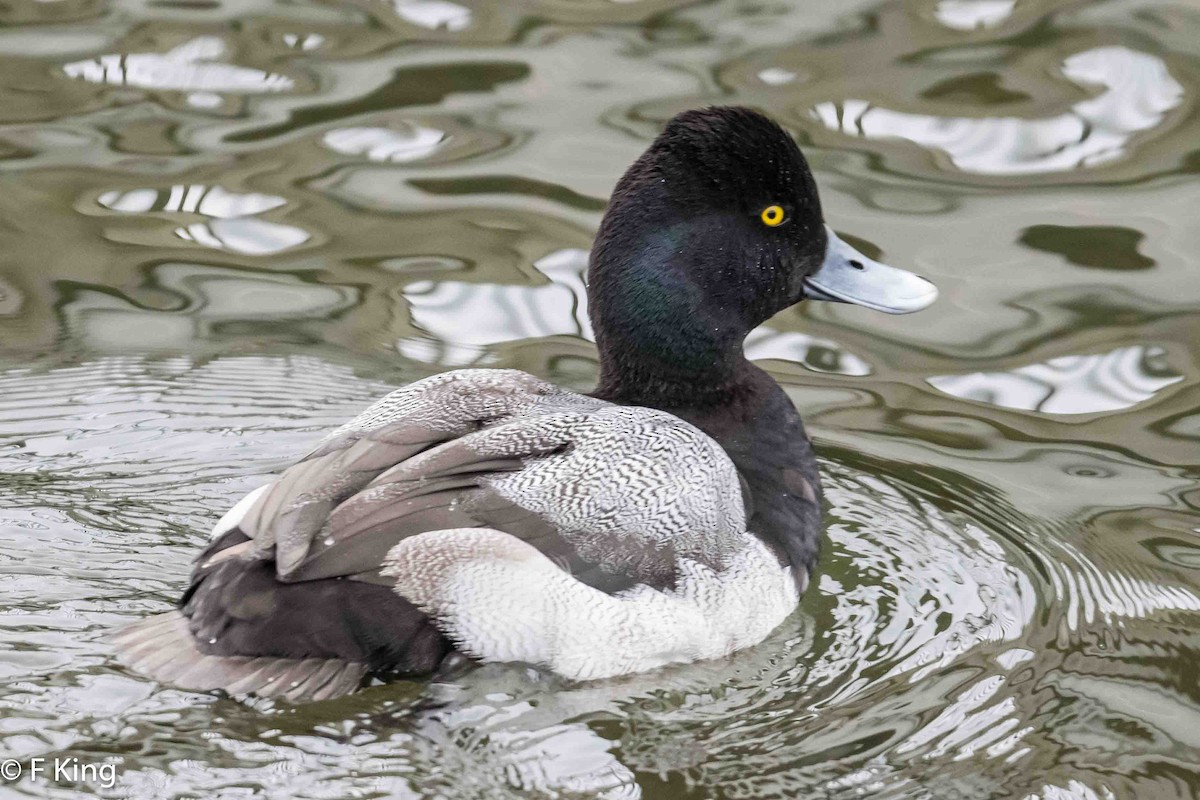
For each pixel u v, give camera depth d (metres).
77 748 7.52
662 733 8.12
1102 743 8.23
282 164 13.66
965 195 13.14
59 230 12.90
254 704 7.77
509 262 12.64
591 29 15.35
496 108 14.23
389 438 8.46
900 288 10.10
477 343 11.90
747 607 8.78
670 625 8.45
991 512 10.31
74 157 13.68
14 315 11.92
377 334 11.93
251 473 10.30
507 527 8.19
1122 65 14.47
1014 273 12.41
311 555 7.86
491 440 8.48
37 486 9.95
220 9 15.77
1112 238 12.66
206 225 12.99
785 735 8.19
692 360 9.77
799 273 10.02
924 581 9.62
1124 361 11.66
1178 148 13.56
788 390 11.61
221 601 7.90
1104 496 10.50
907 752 8.09
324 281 12.46
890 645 8.98
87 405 10.95
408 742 7.79
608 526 8.40
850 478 10.68
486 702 8.09
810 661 8.80
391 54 14.98
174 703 7.73
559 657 8.22
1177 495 10.48
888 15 15.48
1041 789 7.85
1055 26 15.12
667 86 14.36
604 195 13.23
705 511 8.73
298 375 11.44
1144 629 9.27
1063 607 9.45
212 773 7.48
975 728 8.30
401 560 7.94
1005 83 14.34
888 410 11.38
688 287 9.63
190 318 12.02
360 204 13.21
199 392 11.18
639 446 8.71
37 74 14.61
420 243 12.86
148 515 9.72
